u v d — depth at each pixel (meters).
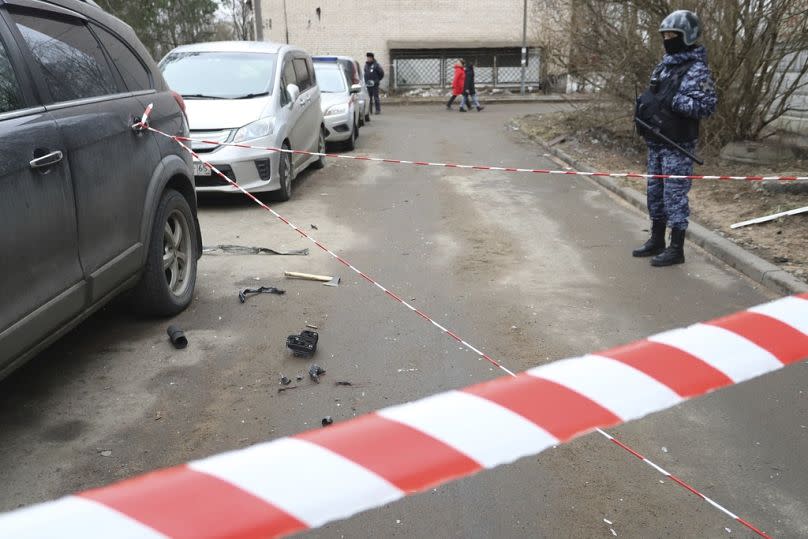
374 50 32.59
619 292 5.68
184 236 5.27
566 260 6.55
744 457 3.37
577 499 3.05
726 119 10.27
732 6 9.51
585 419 1.60
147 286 4.76
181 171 5.05
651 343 1.86
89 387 4.05
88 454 3.39
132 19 26.09
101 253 3.99
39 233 3.37
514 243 7.13
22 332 3.24
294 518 1.25
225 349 4.57
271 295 5.56
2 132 3.18
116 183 4.14
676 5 10.22
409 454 1.39
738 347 1.89
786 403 3.87
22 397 3.92
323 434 1.38
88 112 3.93
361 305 5.36
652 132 6.14
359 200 9.18
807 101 9.98
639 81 11.89
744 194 8.33
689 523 2.90
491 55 32.75
